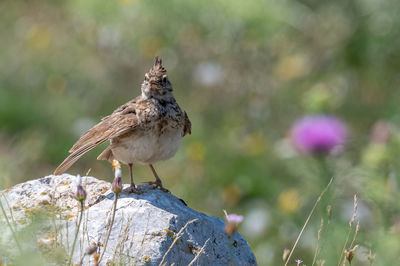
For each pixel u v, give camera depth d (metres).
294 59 16.88
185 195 13.72
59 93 16.64
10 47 18.33
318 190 9.83
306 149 9.52
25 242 6.27
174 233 6.95
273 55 17.33
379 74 17.27
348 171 9.72
